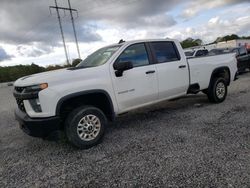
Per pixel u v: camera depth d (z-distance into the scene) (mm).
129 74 4598
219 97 6645
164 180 2900
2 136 5414
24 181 3215
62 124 4195
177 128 4789
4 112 8633
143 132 4746
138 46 4918
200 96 7887
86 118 4066
